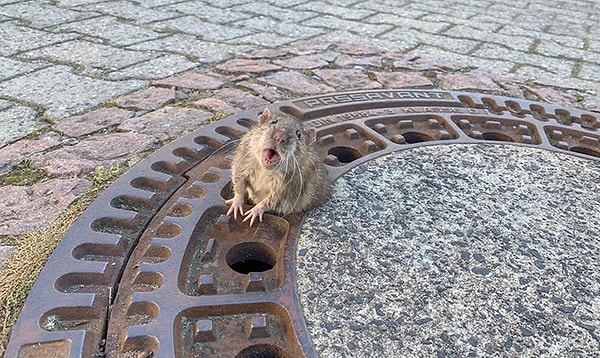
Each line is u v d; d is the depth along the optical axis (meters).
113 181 0.55
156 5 1.16
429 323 0.43
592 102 0.80
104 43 0.90
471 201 0.55
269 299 0.43
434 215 0.53
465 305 0.45
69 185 0.55
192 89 0.75
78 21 1.01
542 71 0.91
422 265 0.48
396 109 0.72
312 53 0.91
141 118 0.67
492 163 0.62
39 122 0.65
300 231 0.50
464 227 0.52
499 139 0.69
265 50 0.91
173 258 0.46
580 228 0.53
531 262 0.49
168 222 0.49
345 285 0.45
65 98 0.71
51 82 0.75
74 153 0.59
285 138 0.50
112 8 1.11
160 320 0.41
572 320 0.44
